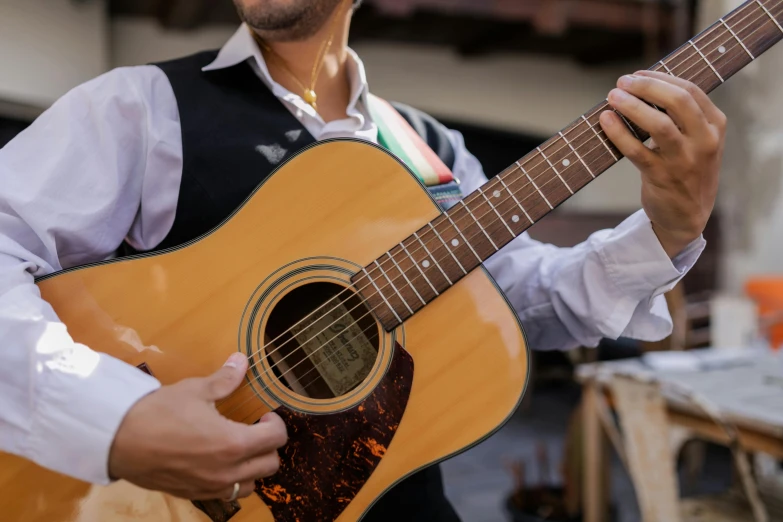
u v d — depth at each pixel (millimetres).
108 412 666
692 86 827
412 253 921
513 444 4105
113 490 802
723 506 1919
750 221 5066
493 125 6035
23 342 701
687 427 1881
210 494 703
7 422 686
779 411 1678
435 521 1061
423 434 876
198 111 997
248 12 984
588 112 940
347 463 855
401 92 5730
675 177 848
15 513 779
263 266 899
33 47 3598
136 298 857
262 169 997
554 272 1133
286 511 837
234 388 756
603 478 2195
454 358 903
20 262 817
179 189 974
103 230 926
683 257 999
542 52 5949
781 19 923
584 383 2223
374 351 960
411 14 4406
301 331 954
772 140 4867
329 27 1056
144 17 4629
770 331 3254
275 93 1039
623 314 1035
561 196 930
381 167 955
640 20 4875
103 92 954
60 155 900
